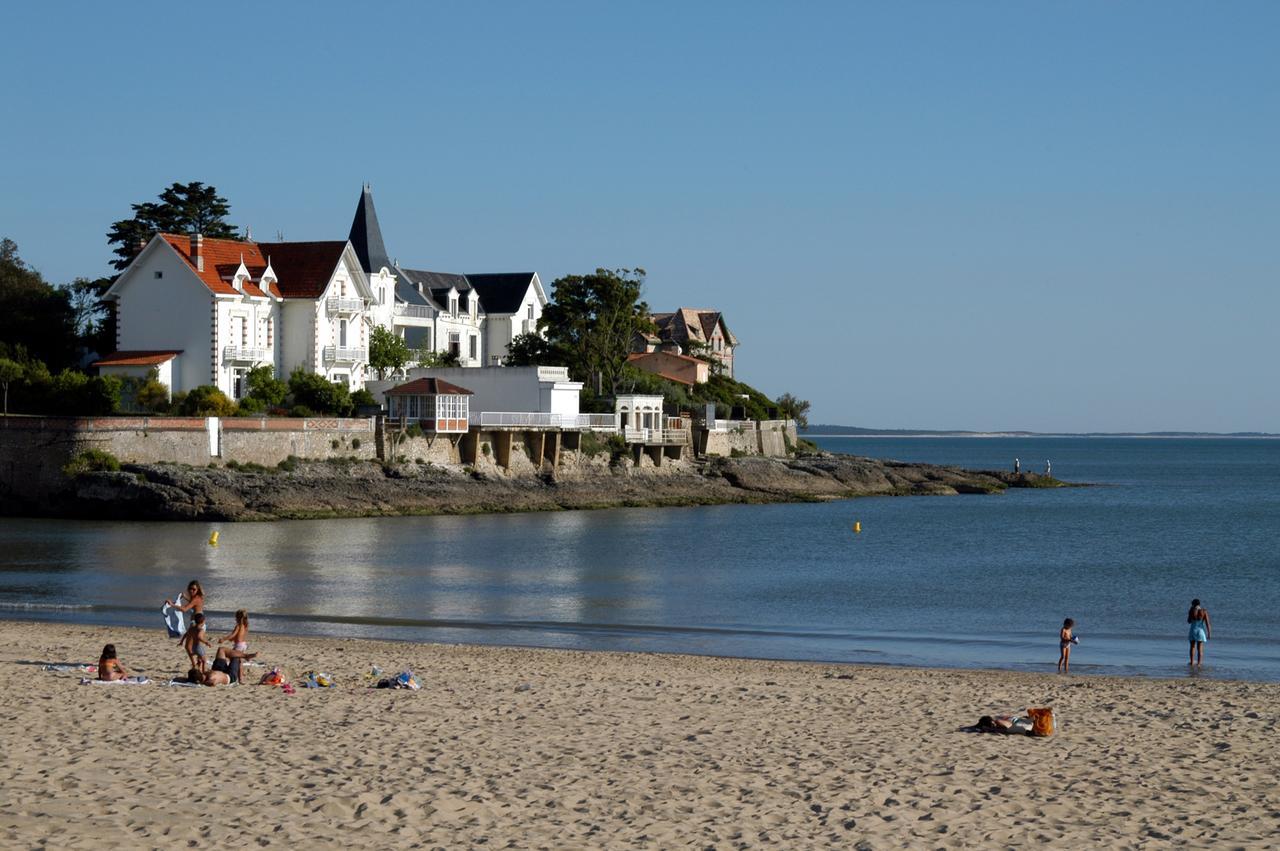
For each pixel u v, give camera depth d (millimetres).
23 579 57656
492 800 20781
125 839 18188
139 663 34781
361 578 60312
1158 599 58906
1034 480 160375
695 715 28562
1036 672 39094
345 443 95312
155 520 82938
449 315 129125
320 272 105875
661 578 63594
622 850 18562
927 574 67750
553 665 37281
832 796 21500
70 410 91000
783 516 105750
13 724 25266
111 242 119500
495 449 105062
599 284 127688
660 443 118125
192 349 98500
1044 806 21109
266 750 23656
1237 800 21641
